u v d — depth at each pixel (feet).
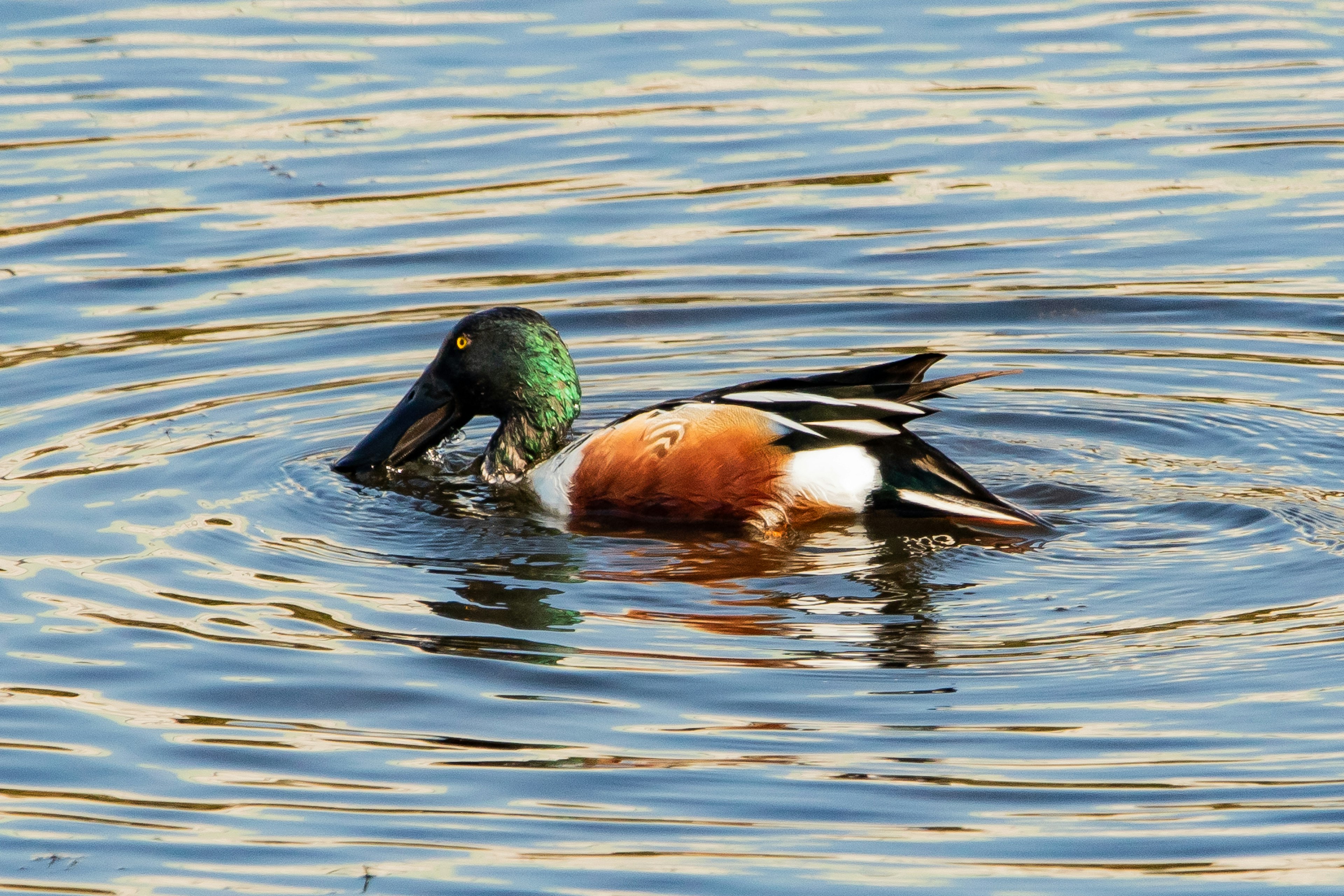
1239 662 30.68
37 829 26.58
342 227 57.36
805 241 56.03
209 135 64.13
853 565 35.91
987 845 25.73
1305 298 50.67
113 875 25.52
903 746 28.48
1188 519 37.35
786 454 38.22
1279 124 63.36
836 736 28.81
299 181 60.64
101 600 34.30
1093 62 70.18
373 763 28.40
